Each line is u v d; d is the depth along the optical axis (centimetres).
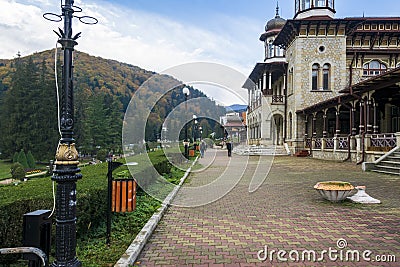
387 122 2230
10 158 3991
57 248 273
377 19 2541
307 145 2484
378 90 1580
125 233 451
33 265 262
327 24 2534
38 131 4075
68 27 280
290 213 567
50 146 4041
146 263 347
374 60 2630
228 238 430
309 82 2595
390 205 622
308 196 730
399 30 2561
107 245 399
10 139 4028
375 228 471
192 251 383
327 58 2589
